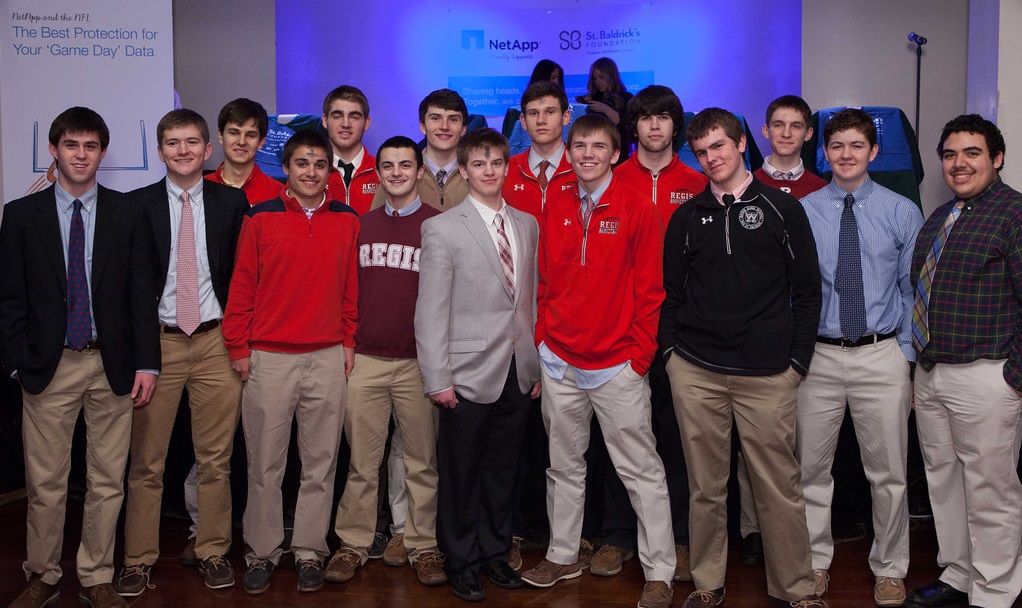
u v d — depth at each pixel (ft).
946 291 8.42
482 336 8.95
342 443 11.09
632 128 10.31
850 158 8.80
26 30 12.87
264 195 11.32
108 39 12.94
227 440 9.68
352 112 11.33
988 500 8.39
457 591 9.08
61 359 8.57
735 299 8.25
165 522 11.85
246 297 9.20
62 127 8.49
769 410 8.25
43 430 8.60
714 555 8.73
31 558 8.76
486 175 8.92
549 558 9.49
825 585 9.12
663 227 9.70
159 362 8.94
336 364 9.45
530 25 18.13
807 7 17.31
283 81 18.49
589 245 8.78
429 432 9.73
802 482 9.22
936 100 17.06
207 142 9.53
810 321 8.28
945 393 8.54
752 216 8.20
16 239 8.52
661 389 9.76
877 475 8.91
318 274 9.25
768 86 17.57
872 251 8.80
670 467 9.87
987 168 8.33
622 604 8.93
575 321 8.82
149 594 9.27
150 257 8.96
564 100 10.46
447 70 18.35
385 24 18.38
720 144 8.22
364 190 11.55
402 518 10.27
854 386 8.85
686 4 17.69
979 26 13.29
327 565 9.80
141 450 9.40
